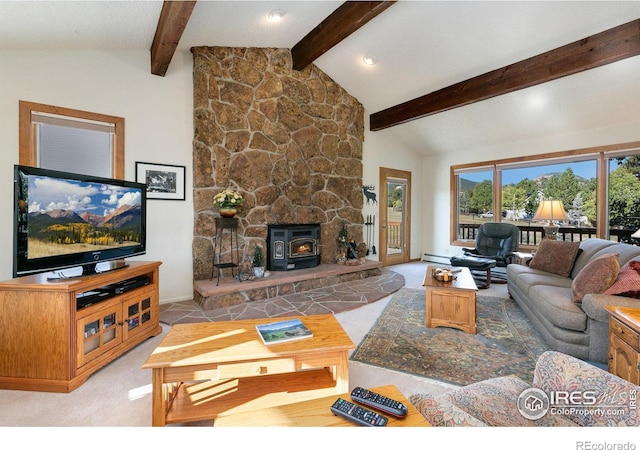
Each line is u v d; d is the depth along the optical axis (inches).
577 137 178.1
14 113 106.0
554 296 93.1
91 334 78.2
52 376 71.5
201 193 144.0
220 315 121.6
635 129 158.1
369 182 224.7
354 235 203.3
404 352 90.8
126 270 90.7
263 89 162.1
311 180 181.8
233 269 152.8
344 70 179.5
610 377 40.1
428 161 260.8
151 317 102.3
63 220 80.1
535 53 136.6
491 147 218.2
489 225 194.1
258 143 160.2
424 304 138.6
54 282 74.1
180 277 142.3
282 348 60.3
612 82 139.7
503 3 116.3
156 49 118.0
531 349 92.4
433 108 180.4
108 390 72.0
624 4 107.2
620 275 83.6
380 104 207.6
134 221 102.7
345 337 65.7
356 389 42.0
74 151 117.9
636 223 160.6
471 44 138.6
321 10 133.6
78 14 92.0
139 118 131.1
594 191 173.8
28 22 90.5
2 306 72.2
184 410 58.8
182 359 55.7
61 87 114.2
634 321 58.4
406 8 126.6
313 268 171.9
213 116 146.9
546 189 193.9
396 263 247.4
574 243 129.8
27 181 72.1
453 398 43.2
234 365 57.4
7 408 64.9
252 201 158.4
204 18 120.3
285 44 162.2
